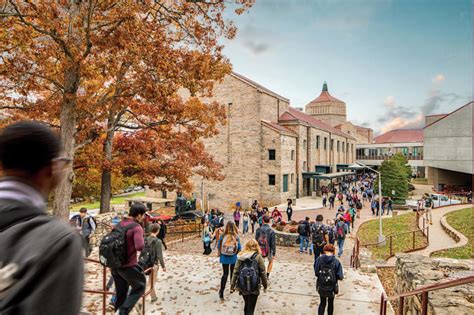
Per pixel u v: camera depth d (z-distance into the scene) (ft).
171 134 71.51
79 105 40.93
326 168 160.66
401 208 121.19
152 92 40.86
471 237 54.44
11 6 35.35
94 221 35.09
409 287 22.71
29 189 4.34
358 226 85.30
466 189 168.76
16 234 3.83
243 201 135.13
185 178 73.46
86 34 35.17
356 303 26.84
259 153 132.67
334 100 293.23
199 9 40.73
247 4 41.09
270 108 143.54
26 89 42.73
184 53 41.68
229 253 26.58
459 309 15.98
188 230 79.61
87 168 69.97
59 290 3.77
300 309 25.53
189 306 25.63
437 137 146.00
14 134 4.34
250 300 21.26
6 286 3.66
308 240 59.26
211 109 67.77
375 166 276.82
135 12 34.78
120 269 16.47
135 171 72.38
